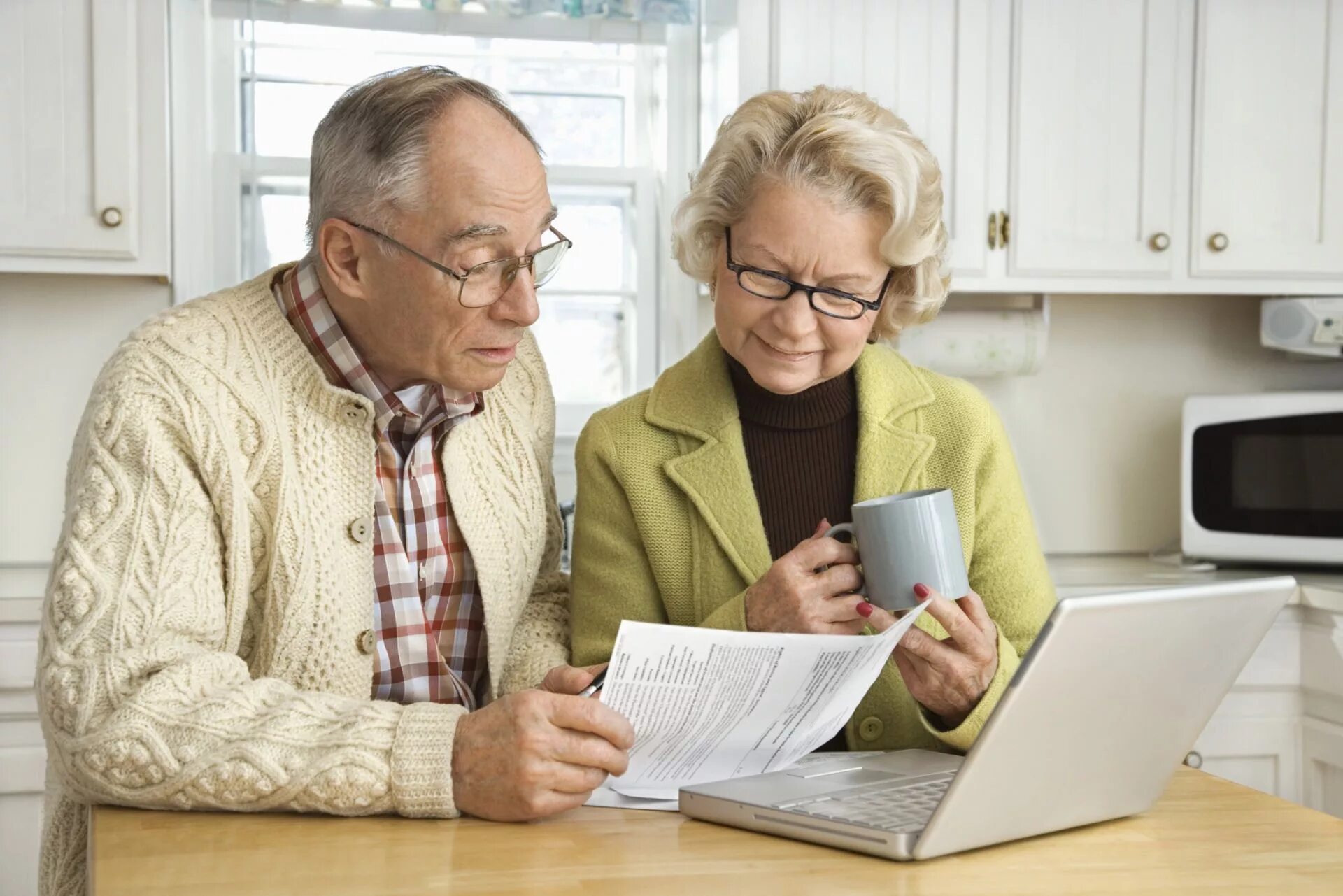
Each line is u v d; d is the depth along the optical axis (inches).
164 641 42.2
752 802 38.3
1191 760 93.0
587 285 111.4
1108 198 102.3
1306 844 36.8
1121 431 115.2
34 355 99.3
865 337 50.0
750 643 38.1
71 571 42.5
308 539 47.4
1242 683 93.6
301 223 104.3
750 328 49.4
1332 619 90.9
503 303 46.8
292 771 38.6
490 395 55.0
